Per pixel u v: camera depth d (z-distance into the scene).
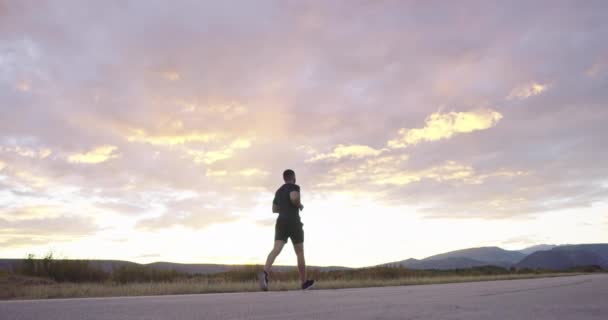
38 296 8.66
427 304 4.94
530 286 8.24
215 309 4.52
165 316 3.96
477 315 3.98
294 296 6.38
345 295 6.47
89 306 4.74
